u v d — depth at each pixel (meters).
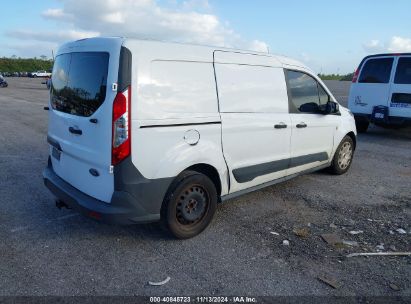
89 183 3.65
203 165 3.97
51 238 3.86
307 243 3.90
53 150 4.37
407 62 9.37
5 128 10.45
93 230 4.06
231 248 3.75
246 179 4.45
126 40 3.33
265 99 4.57
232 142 4.16
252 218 4.50
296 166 5.27
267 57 4.64
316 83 5.48
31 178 5.80
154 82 3.41
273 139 4.72
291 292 3.06
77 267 3.33
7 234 3.92
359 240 4.00
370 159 7.71
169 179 3.59
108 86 3.29
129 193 3.39
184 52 3.67
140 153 3.37
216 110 3.95
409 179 6.32
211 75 3.90
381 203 5.14
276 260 3.54
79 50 3.73
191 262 3.47
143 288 3.06
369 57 10.11
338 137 6.08
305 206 4.95
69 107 3.86
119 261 3.45
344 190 5.65
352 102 10.52
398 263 3.54
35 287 3.02
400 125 9.88
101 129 3.37
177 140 3.61
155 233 4.02
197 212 3.93
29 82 47.78
